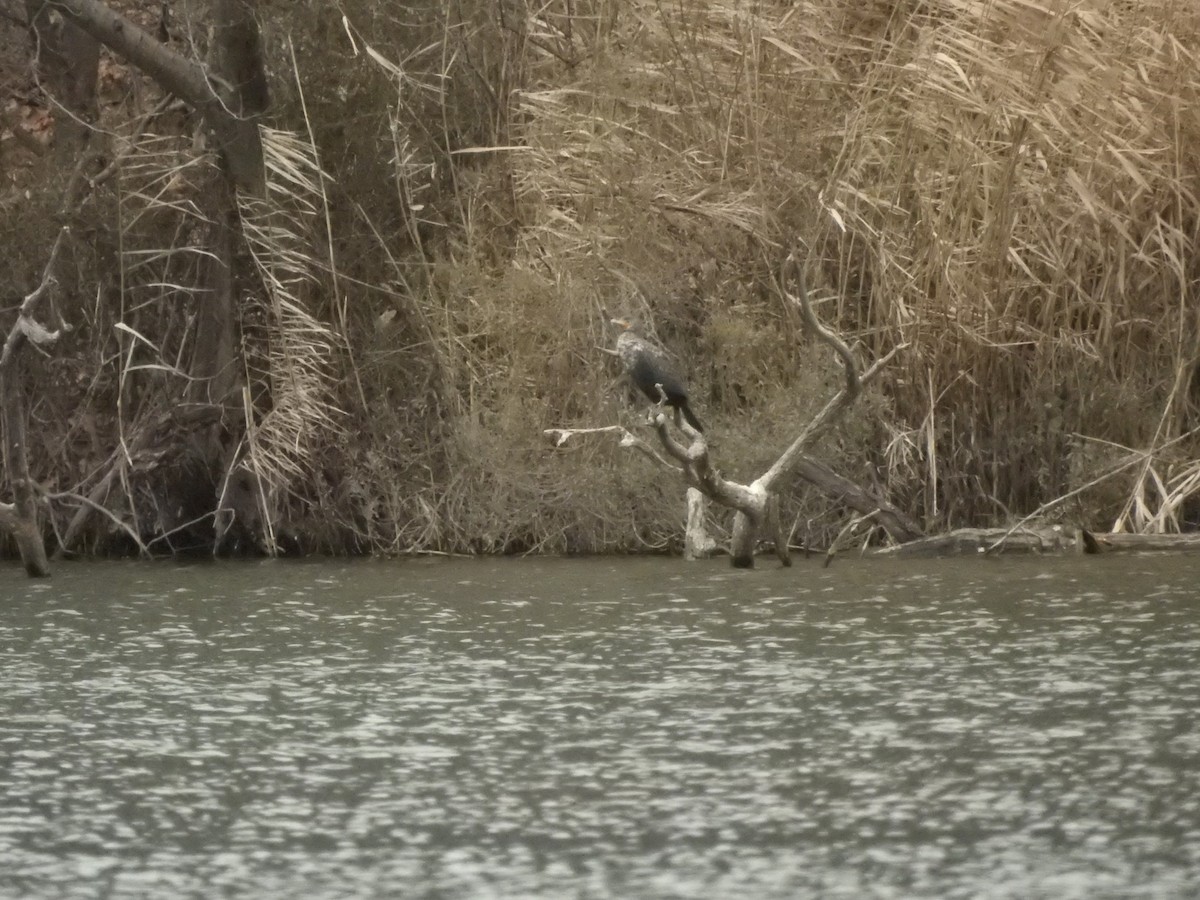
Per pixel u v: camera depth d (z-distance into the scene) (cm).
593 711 609
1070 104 1057
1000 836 453
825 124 1119
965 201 1078
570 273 1112
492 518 1089
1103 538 1038
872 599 854
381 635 776
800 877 420
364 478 1109
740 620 798
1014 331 1084
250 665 707
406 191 1119
